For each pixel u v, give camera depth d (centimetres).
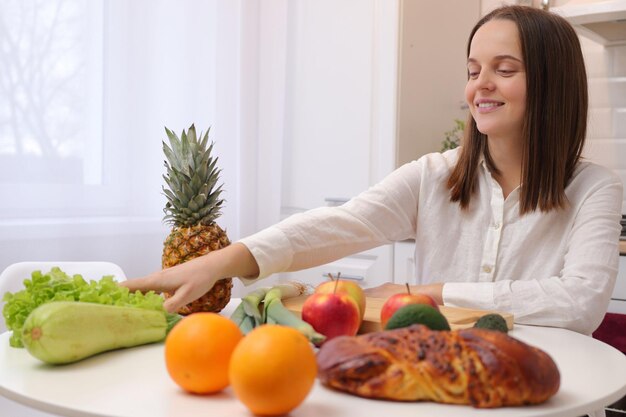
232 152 281
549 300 127
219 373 77
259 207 293
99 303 99
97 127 230
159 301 104
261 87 289
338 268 280
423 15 286
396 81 273
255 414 73
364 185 281
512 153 152
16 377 85
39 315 88
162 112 251
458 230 159
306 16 294
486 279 153
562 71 143
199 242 135
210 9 268
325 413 73
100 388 81
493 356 74
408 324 84
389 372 76
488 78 144
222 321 80
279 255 134
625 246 214
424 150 295
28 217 211
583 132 151
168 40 253
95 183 230
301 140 298
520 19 143
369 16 277
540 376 75
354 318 98
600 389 83
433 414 72
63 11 218
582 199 146
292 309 113
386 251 268
